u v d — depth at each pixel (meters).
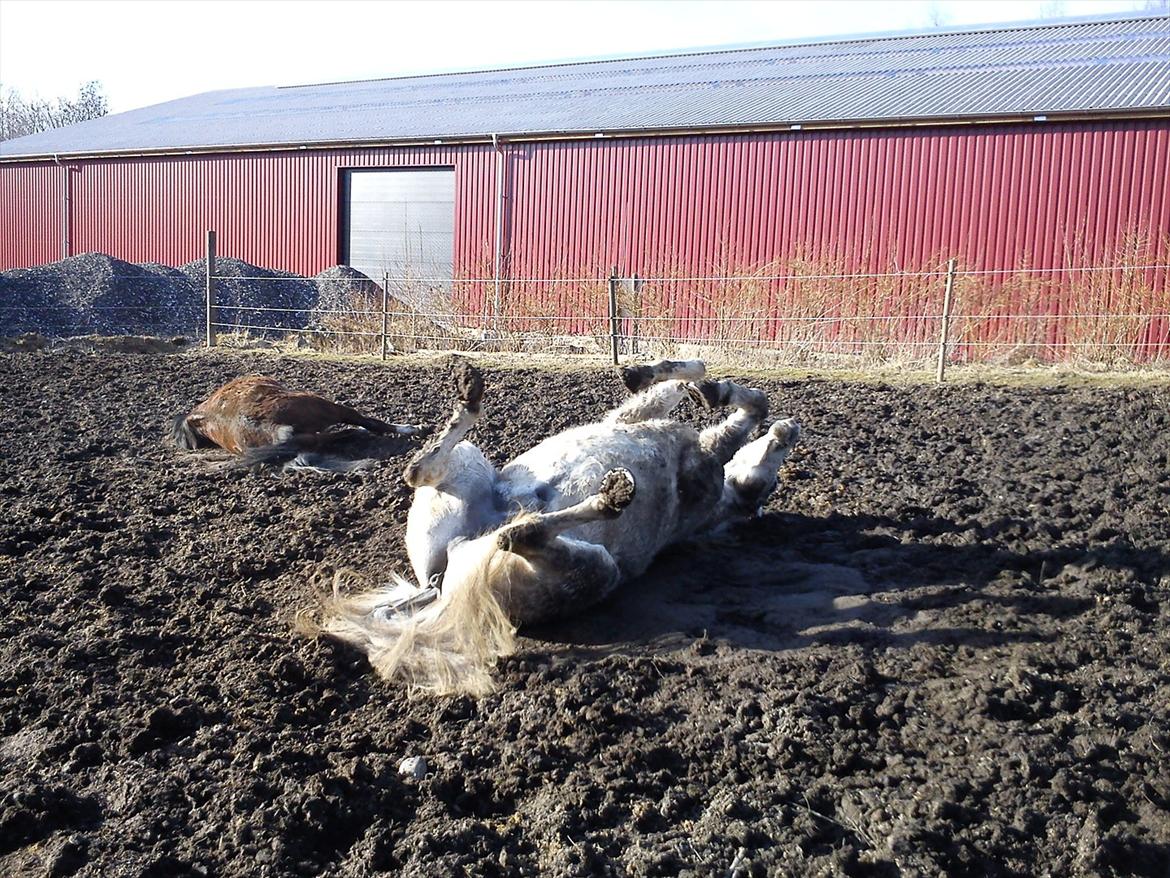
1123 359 14.08
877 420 9.34
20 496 7.46
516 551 4.59
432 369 13.75
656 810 3.86
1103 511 6.47
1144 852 3.56
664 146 22.47
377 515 6.94
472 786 4.03
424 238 26.69
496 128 25.23
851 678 4.56
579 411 9.98
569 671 4.75
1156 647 4.73
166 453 8.79
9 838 3.79
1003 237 19.23
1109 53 22.94
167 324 21.14
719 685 4.57
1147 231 17.88
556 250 24.09
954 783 3.86
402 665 4.83
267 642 5.16
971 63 24.20
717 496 5.91
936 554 5.95
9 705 4.59
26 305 20.77
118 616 5.40
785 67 27.80
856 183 20.47
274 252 29.19
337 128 29.58
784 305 17.16
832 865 3.51
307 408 8.56
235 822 3.80
